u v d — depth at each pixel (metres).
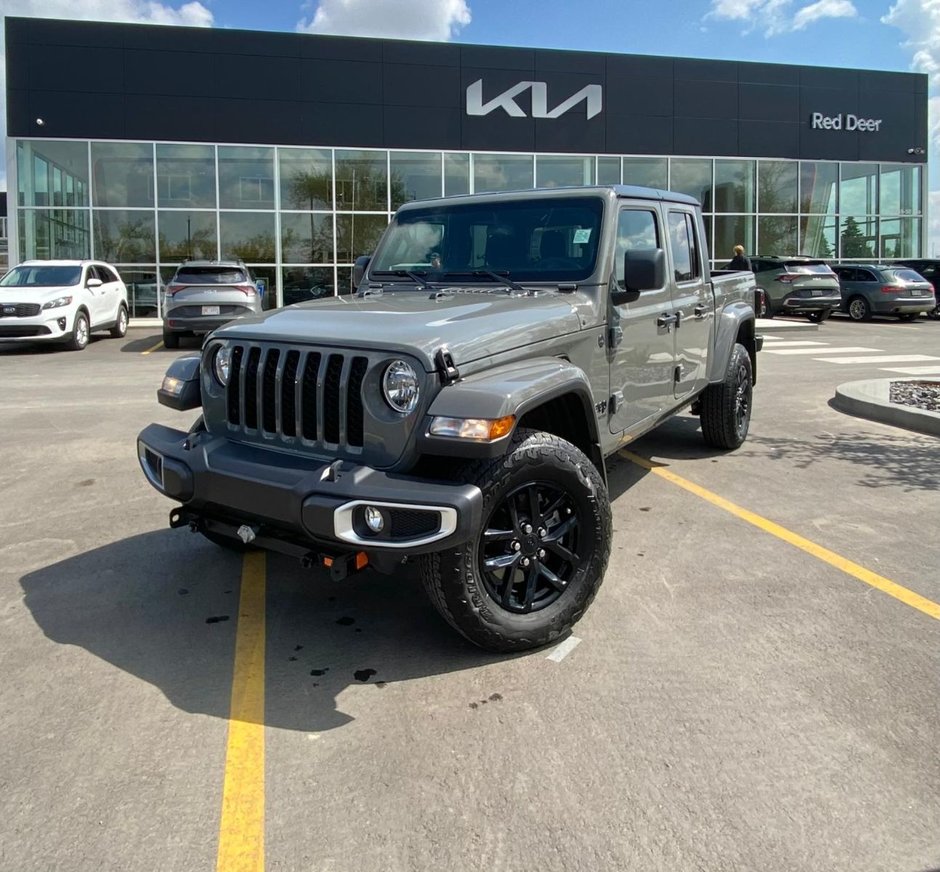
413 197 24.20
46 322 15.37
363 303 4.11
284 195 23.50
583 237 4.45
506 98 24.34
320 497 3.08
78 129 22.33
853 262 27.89
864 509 5.49
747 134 26.38
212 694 3.24
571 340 3.97
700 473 6.44
